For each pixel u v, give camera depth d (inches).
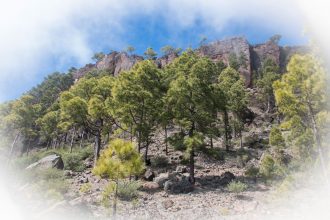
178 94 1001.5
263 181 933.8
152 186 890.7
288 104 653.9
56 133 2000.5
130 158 554.6
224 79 1817.2
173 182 867.4
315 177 666.2
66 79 4033.0
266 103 2536.9
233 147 1496.1
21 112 1738.4
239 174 1057.5
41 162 1074.7
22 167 1203.9
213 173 1075.3
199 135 954.1
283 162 1005.2
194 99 1003.3
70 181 927.7
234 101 1581.0
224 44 3912.4
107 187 569.0
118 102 1048.8
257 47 3944.4
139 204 711.1
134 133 1073.5
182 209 684.1
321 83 584.4
